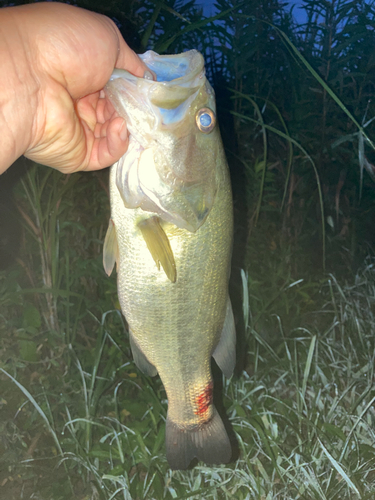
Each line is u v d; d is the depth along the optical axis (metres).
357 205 1.16
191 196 0.39
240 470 0.64
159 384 0.80
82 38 0.33
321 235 1.12
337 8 1.02
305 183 1.11
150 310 0.41
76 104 0.38
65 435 0.69
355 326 0.94
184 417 0.46
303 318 1.00
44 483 0.64
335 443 0.71
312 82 1.05
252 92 1.11
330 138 1.08
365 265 1.13
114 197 0.39
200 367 0.44
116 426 0.72
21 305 0.74
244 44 1.01
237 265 1.03
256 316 0.91
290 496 0.64
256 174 1.00
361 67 1.08
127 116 0.37
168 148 0.38
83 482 0.64
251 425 0.69
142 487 0.64
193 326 0.42
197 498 0.62
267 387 0.82
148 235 0.38
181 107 0.38
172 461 0.47
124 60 0.37
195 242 0.40
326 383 0.80
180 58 0.40
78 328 0.82
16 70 0.31
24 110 0.31
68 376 0.73
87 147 0.38
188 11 0.95
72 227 0.86
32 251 0.80
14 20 0.31
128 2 0.77
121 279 0.41
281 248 1.09
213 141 0.39
